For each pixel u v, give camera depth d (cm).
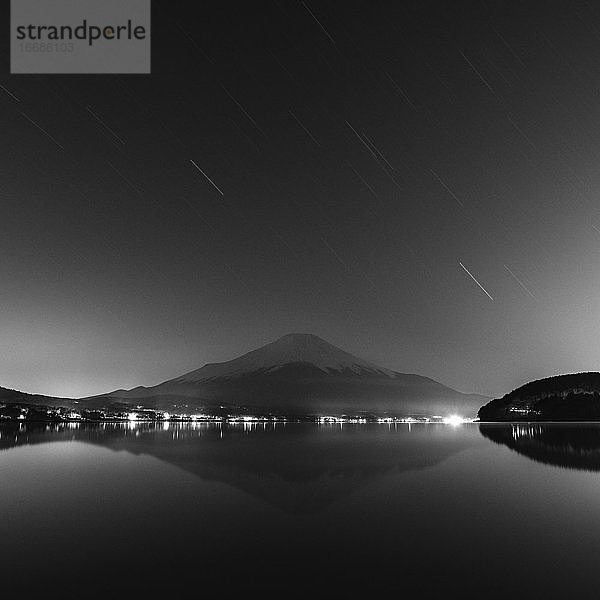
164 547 1118
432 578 909
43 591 844
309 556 1048
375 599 812
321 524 1341
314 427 10406
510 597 819
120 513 1495
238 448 4041
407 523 1351
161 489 1945
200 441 4959
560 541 1163
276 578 909
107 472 2477
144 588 859
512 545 1130
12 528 1303
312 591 847
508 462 2880
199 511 1523
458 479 2191
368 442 4772
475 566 978
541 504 1617
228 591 846
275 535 1223
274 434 6725
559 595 827
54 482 2138
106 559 1026
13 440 5066
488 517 1427
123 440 5125
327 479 2202
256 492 1869
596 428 8069
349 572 944
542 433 6400
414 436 6028
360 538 1193
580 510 1520
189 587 865
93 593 834
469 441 4834
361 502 1662
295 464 2811
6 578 909
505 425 10388
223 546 1126
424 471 2480
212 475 2344
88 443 4628
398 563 998
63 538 1200
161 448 4016
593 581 891
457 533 1240
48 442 4759
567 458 3105
